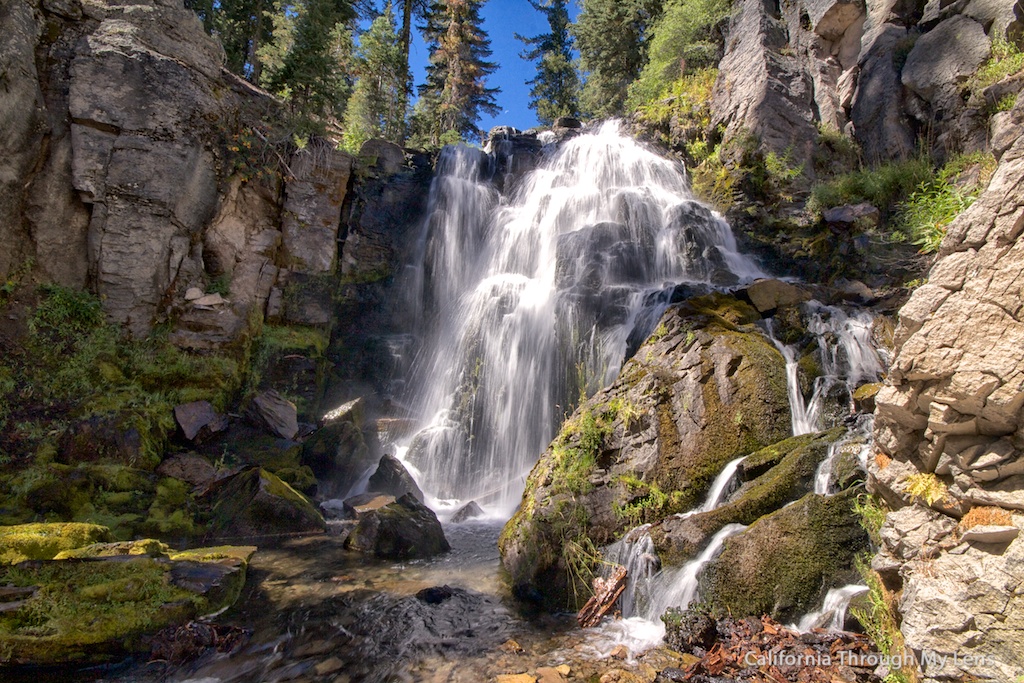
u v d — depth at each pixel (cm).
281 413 1019
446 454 1034
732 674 400
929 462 338
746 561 465
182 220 1043
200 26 1114
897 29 1298
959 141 1071
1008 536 290
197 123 1068
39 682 427
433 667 450
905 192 1080
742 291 798
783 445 565
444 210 1427
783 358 674
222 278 1120
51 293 898
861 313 796
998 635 277
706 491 580
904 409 347
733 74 1518
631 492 589
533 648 477
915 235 916
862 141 1300
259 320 1130
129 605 501
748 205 1277
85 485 749
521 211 1477
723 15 1725
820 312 782
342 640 494
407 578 630
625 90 2467
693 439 604
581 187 1520
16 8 872
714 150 1489
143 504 768
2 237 858
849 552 446
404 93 2331
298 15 1491
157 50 1036
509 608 559
